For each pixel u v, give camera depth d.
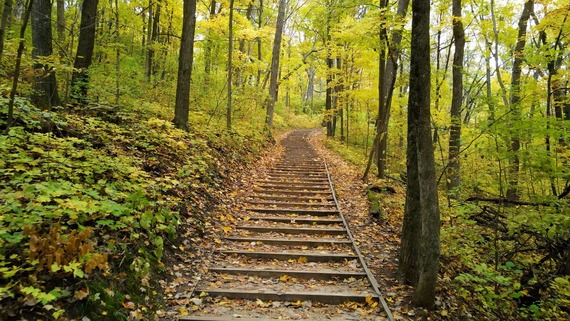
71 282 3.10
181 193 6.31
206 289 4.28
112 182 4.86
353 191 9.92
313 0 20.14
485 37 11.70
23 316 2.62
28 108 5.04
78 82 7.50
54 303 2.85
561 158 6.95
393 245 6.37
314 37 22.52
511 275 5.77
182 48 9.48
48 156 4.42
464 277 4.45
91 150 5.41
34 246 2.87
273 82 18.73
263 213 7.64
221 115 15.17
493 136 6.50
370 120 19.45
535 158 5.99
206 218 6.43
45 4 6.61
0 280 2.76
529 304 5.27
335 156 16.53
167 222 5.09
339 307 4.16
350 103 19.36
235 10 15.53
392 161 17.97
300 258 5.45
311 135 28.02
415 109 4.28
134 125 7.54
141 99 10.23
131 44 14.34
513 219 5.89
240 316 3.80
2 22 4.03
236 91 14.96
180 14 16.14
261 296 4.23
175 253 4.89
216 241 5.78
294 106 44.62
